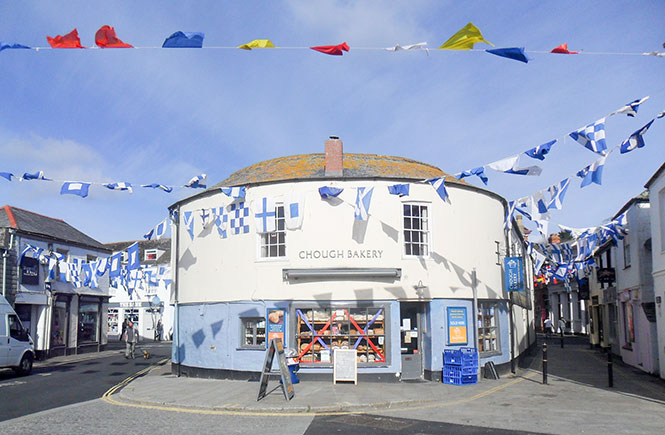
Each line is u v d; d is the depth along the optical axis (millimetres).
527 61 7863
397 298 15633
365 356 15500
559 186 11844
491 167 11664
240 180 17844
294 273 15531
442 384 15156
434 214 16469
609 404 12188
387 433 9445
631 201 19344
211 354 16781
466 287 16703
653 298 18375
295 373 15164
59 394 14328
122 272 20250
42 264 26000
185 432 9570
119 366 21953
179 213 18891
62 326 27828
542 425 9945
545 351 15672
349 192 15961
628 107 9672
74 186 12992
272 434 9398
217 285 16953
